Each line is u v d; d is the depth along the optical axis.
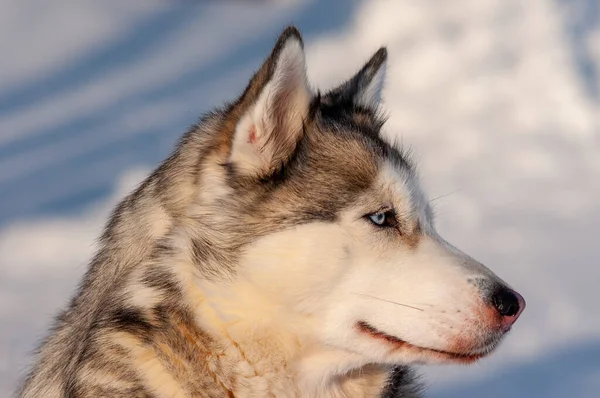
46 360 8.84
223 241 7.95
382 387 8.62
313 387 8.29
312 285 7.92
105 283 8.31
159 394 7.89
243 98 8.17
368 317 8.06
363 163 8.28
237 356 7.97
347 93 9.30
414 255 8.21
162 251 8.02
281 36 8.07
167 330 7.91
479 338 8.05
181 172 8.31
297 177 8.10
